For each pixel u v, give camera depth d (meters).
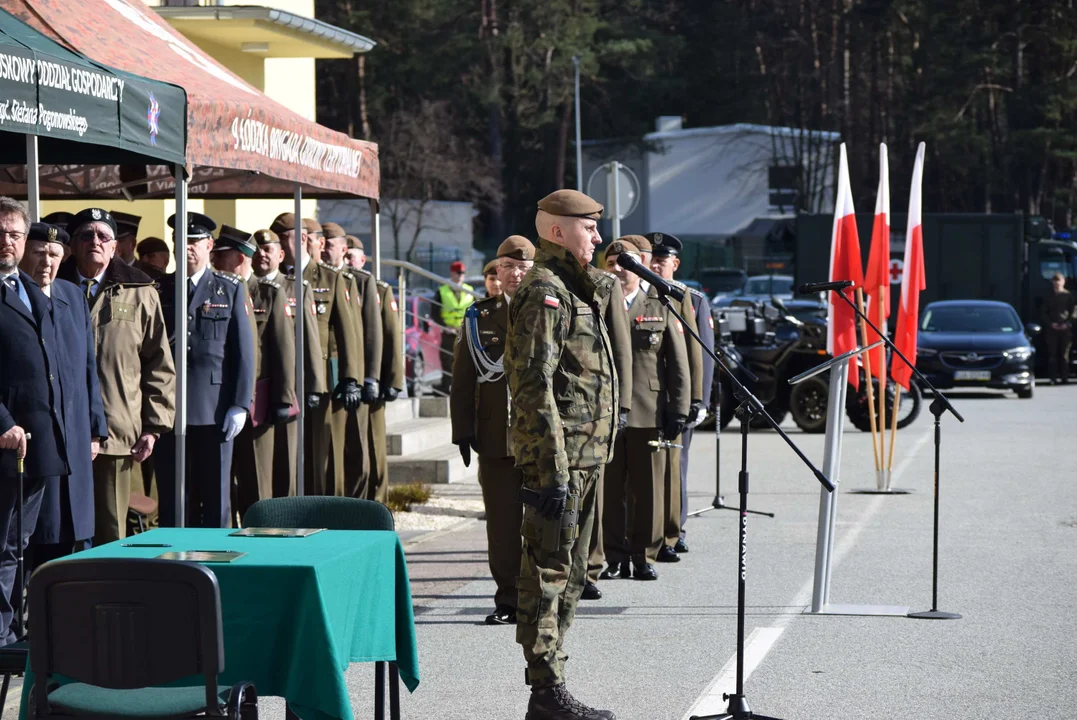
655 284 6.92
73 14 9.52
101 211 9.61
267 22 19.41
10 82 7.40
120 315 9.57
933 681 8.01
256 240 12.48
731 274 62.88
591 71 77.44
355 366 13.34
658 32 83.31
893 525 13.63
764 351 23.22
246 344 11.08
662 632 9.30
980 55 68.56
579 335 7.18
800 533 13.27
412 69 74.06
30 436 8.02
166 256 12.16
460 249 69.12
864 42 75.94
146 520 11.66
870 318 16.11
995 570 11.30
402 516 14.31
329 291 13.34
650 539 11.05
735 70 85.38
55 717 5.40
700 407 11.30
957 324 30.69
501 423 9.53
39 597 5.30
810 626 9.42
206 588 5.20
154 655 5.24
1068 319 33.78
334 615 5.91
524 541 7.12
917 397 22.56
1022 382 29.03
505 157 82.31
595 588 10.35
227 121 9.70
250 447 12.02
